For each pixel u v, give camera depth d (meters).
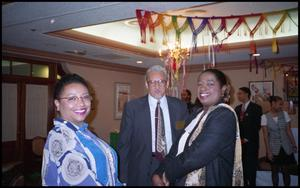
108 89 7.70
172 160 1.49
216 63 7.66
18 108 5.88
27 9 3.04
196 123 1.60
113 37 5.89
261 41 5.59
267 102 7.06
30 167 5.57
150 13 3.14
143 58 6.86
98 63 7.24
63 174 1.27
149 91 2.33
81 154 1.30
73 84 1.45
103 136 7.50
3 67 5.51
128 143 2.30
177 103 2.41
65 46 5.50
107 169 1.42
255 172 4.04
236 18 4.27
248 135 4.17
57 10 3.09
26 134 6.01
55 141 1.33
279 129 3.98
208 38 5.71
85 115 1.47
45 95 6.40
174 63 5.03
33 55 5.77
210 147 1.41
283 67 6.84
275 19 4.89
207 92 1.59
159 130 2.25
